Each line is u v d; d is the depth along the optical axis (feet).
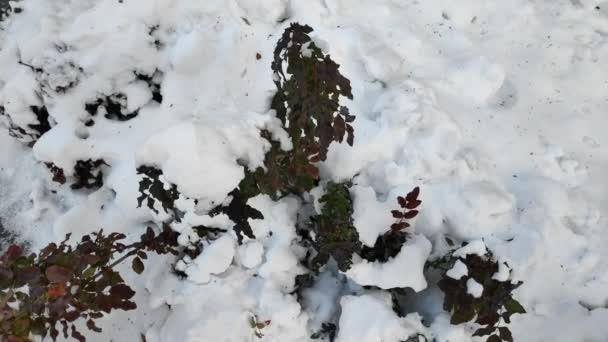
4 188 9.87
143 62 8.78
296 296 8.01
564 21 9.71
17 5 10.43
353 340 7.09
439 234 7.92
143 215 8.58
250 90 8.64
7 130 10.22
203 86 8.68
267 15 9.18
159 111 8.73
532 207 8.02
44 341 8.26
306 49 6.36
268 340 7.80
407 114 8.07
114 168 8.76
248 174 7.23
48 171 9.70
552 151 8.45
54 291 6.22
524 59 9.36
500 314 7.31
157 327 8.09
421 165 7.91
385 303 7.36
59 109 8.78
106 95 8.80
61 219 8.80
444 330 7.18
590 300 7.79
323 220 7.68
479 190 7.79
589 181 8.43
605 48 9.41
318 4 9.19
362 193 7.83
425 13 9.59
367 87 8.68
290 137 7.35
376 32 9.23
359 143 8.16
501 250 7.49
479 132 8.62
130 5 8.77
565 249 7.93
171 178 6.67
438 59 9.12
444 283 7.16
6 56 9.55
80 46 8.79
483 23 9.66
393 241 7.66
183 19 9.00
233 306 7.93
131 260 8.54
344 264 7.36
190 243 8.20
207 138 6.61
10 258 6.47
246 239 8.09
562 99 9.06
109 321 8.29
